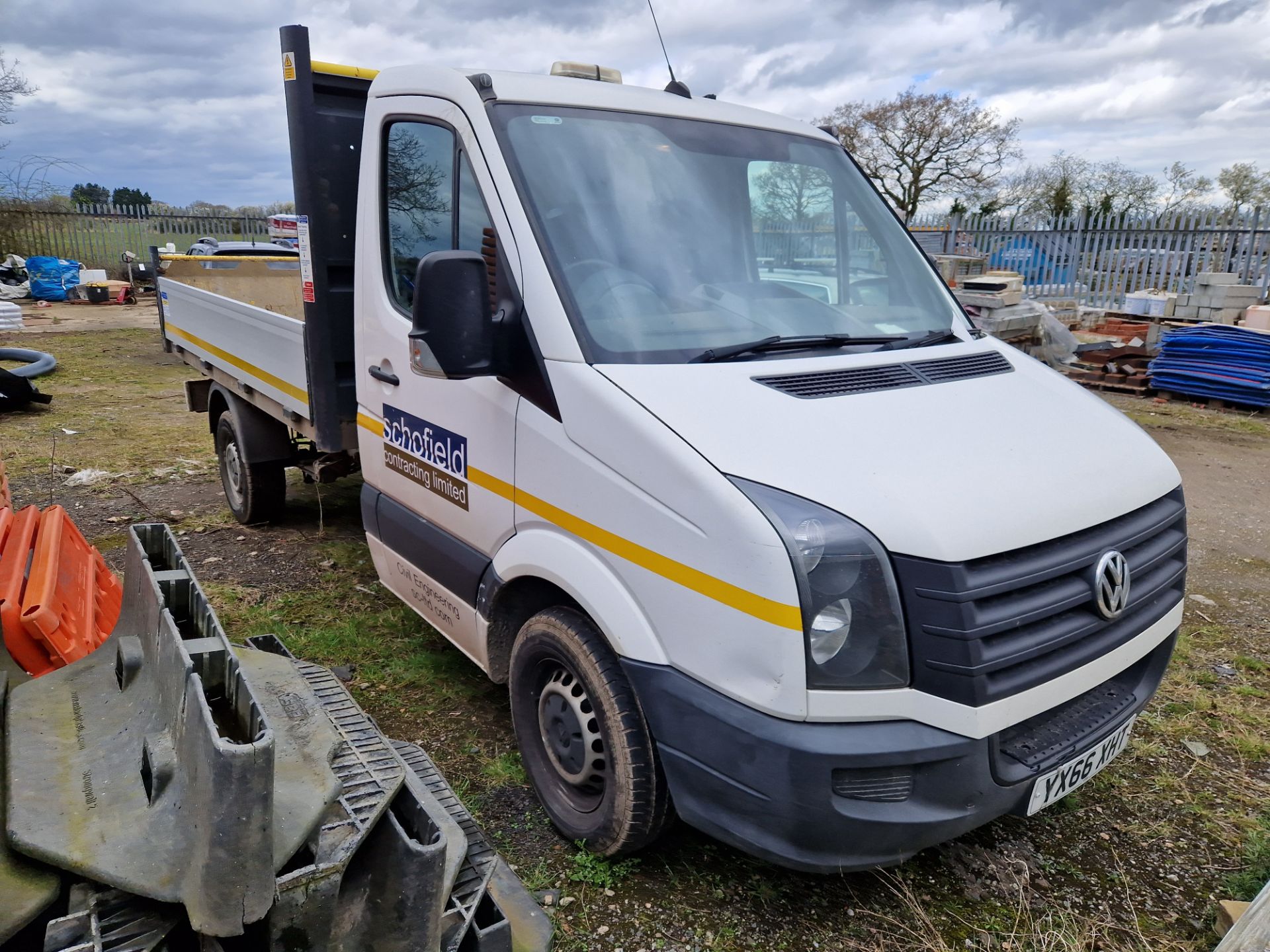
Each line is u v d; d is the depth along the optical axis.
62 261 21.09
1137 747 3.75
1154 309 13.66
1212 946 2.67
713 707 2.30
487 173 3.02
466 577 3.28
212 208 26.75
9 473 7.20
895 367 2.97
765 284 3.23
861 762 2.17
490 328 2.75
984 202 33.31
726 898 2.79
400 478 3.70
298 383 4.60
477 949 2.07
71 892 1.61
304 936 1.67
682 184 3.26
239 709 1.79
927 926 2.70
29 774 1.79
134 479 7.21
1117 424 3.05
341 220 4.25
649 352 2.76
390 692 3.97
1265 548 6.25
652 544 2.44
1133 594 2.65
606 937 2.64
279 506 6.08
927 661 2.20
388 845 1.79
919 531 2.20
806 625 2.16
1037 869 3.00
